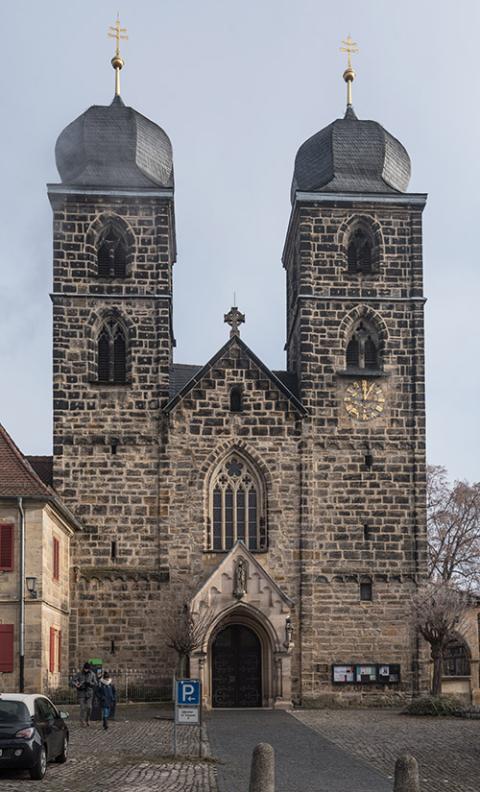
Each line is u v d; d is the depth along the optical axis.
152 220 67.25
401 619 64.38
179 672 60.00
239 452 65.44
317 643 63.75
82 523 63.75
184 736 44.38
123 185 67.31
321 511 65.12
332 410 66.19
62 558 61.41
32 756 30.59
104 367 66.06
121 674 62.22
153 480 64.50
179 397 65.19
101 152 68.50
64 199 66.88
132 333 65.94
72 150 68.69
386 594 64.62
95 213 67.06
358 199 68.06
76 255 66.50
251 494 65.31
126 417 65.00
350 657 63.75
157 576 63.38
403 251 68.31
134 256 66.81
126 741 42.12
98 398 65.06
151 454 64.75
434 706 56.66
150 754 37.47
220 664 62.75
